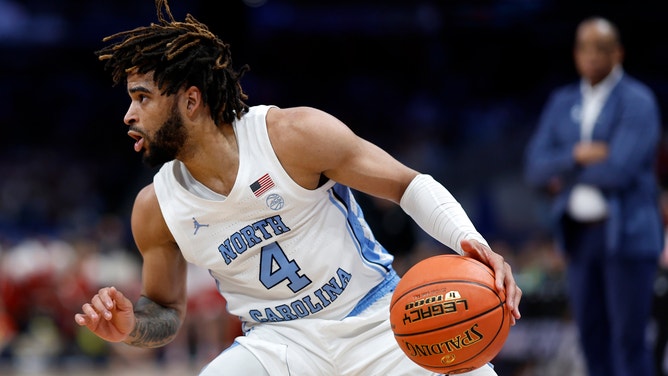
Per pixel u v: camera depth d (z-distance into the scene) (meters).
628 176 4.73
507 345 6.83
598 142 4.91
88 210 16.47
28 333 10.15
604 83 5.01
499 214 14.13
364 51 16.17
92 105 17.92
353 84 16.17
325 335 2.98
